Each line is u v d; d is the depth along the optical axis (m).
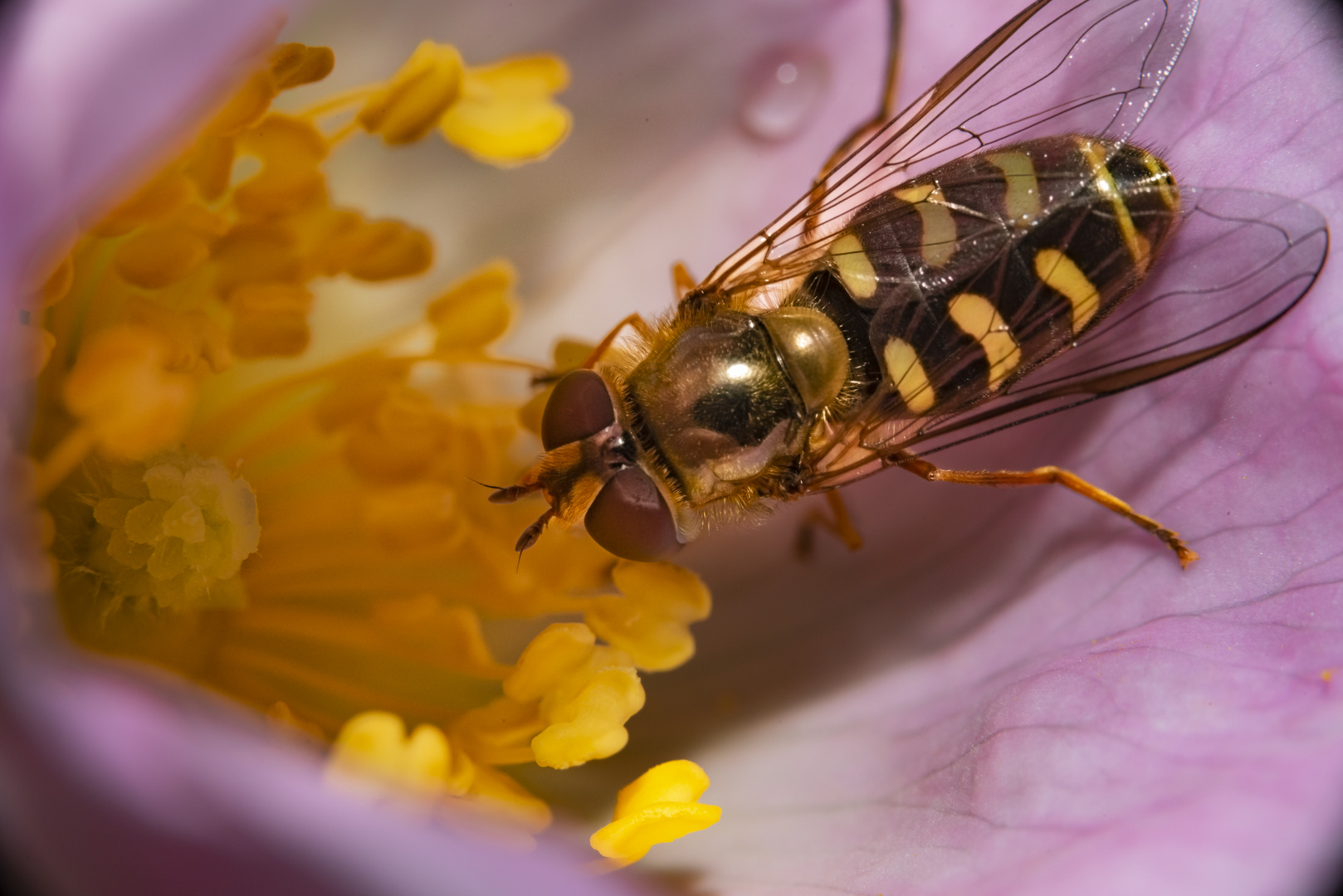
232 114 0.07
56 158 0.06
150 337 0.07
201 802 0.05
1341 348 0.07
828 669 0.07
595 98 0.07
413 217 0.07
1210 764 0.06
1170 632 0.07
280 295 0.07
